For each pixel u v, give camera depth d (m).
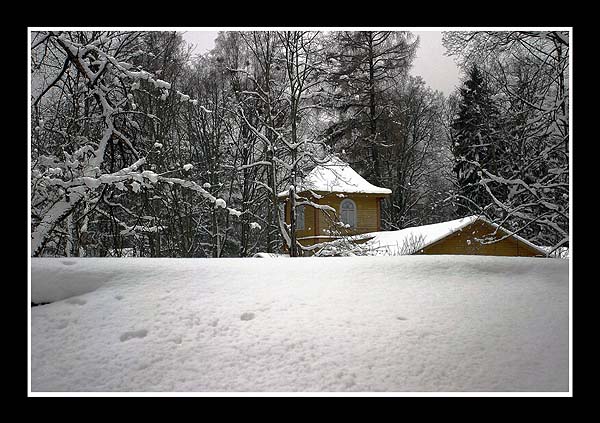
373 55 28.02
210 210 19.48
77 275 5.91
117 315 5.13
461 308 5.48
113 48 12.10
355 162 31.02
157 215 16.75
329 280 6.26
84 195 9.75
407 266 6.81
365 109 29.92
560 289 6.04
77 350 4.52
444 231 17.19
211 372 4.23
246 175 21.69
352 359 4.43
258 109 20.11
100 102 10.77
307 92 18.34
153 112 16.84
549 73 12.55
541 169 13.70
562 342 4.74
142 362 4.36
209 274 6.36
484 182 12.55
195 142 21.14
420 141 35.88
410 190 34.41
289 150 17.91
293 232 16.77
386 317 5.23
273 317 5.19
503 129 13.95
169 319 5.09
